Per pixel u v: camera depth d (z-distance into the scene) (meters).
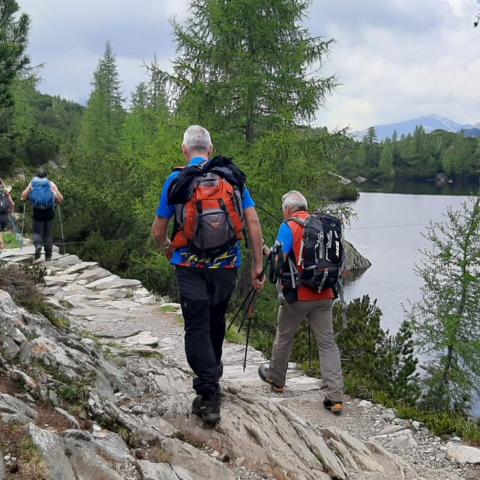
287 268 5.33
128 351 5.96
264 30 14.88
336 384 5.63
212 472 3.55
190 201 3.64
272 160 14.41
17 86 36.03
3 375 3.56
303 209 5.47
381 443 5.11
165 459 3.48
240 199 3.75
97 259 15.03
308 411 5.67
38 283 10.40
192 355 3.94
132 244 16.48
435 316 12.87
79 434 3.18
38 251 12.50
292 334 5.82
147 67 15.74
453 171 144.00
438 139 159.00
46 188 12.25
